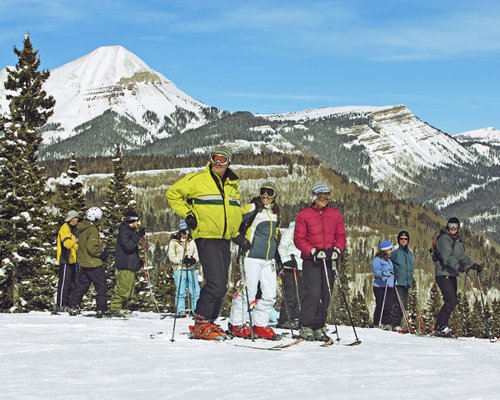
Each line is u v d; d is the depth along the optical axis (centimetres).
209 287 838
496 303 7331
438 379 521
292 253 1200
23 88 4344
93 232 1348
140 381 512
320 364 611
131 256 1348
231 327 916
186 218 818
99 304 1349
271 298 898
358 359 651
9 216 3122
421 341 1005
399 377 532
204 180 823
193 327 876
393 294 1491
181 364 605
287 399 438
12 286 3130
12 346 745
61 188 3722
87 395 450
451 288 1259
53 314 1428
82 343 780
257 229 889
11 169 3136
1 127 3266
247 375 542
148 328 1035
